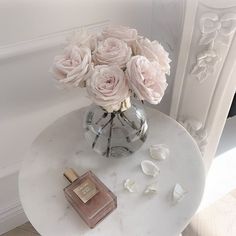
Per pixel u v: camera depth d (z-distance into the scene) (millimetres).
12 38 614
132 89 440
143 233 480
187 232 914
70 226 492
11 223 926
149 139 607
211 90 660
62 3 604
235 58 587
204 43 582
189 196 520
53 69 449
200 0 529
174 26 644
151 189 523
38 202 522
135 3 686
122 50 442
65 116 650
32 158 583
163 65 477
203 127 751
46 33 637
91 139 555
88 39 473
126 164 569
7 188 842
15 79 690
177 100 724
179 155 579
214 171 968
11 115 756
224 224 933
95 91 418
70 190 500
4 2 555
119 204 516
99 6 646
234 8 513
